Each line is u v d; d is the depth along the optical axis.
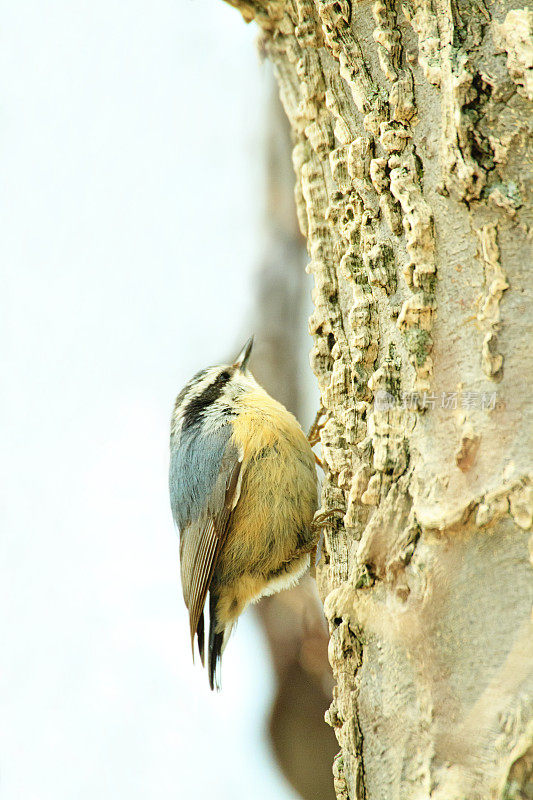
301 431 10.20
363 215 7.58
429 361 6.68
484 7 6.46
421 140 6.90
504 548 5.93
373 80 7.39
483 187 6.34
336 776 7.34
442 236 6.67
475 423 6.25
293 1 8.82
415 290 6.74
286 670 11.74
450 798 5.80
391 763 6.40
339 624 7.02
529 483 5.88
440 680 6.11
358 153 7.51
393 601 6.59
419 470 6.62
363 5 7.45
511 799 5.43
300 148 9.13
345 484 7.98
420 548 6.42
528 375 6.10
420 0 6.81
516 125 6.26
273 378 13.81
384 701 6.54
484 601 5.96
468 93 6.37
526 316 6.18
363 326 7.59
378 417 7.02
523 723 5.54
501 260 6.29
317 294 8.54
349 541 7.62
